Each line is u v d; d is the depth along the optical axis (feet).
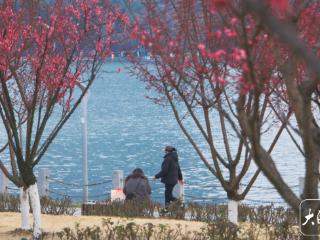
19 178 151.53
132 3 76.84
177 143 547.08
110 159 473.26
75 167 430.20
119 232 126.62
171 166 206.49
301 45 23.40
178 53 68.90
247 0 23.86
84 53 137.49
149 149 524.93
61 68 135.85
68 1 134.10
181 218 176.45
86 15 132.77
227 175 348.18
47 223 163.84
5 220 167.53
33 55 138.62
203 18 81.82
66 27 134.10
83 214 184.65
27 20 134.21
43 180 222.89
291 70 57.00
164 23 78.89
